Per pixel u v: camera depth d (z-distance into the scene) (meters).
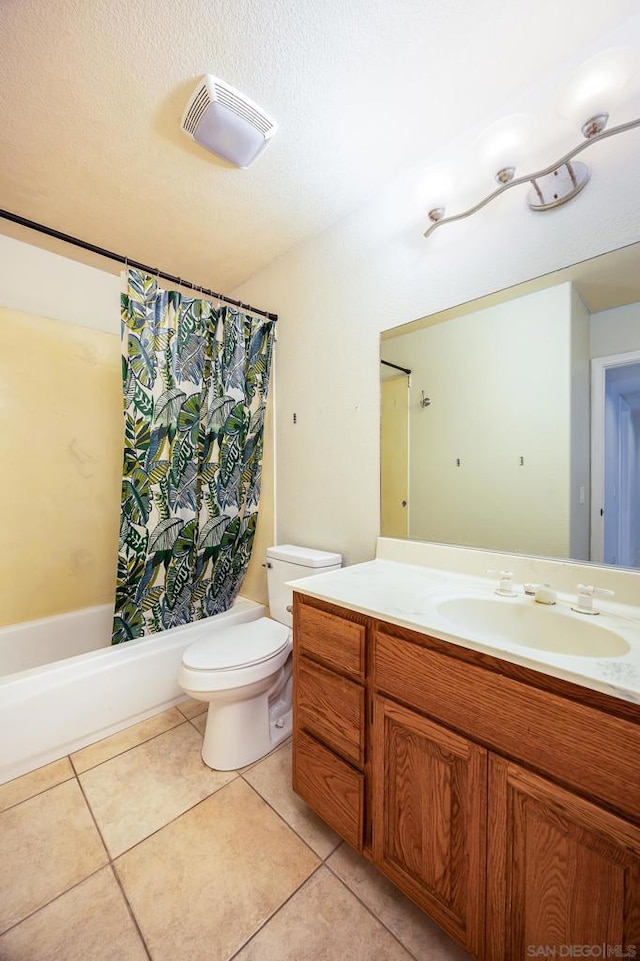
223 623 1.97
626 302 1.03
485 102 1.20
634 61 0.90
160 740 1.57
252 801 1.27
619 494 1.05
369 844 0.99
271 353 2.08
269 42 1.02
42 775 1.37
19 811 1.22
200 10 0.94
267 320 2.06
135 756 1.47
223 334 1.90
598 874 0.63
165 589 1.81
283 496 2.05
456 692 0.82
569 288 1.12
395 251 1.53
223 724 1.43
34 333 1.95
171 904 0.96
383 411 1.59
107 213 1.69
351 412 1.71
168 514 1.75
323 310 1.82
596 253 1.07
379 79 1.12
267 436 2.15
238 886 1.00
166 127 1.26
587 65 0.91
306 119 1.24
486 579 1.26
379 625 0.97
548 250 1.15
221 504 1.97
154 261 2.06
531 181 1.11
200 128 1.23
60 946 0.87
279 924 0.92
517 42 1.04
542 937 0.69
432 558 1.41
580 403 1.11
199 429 1.86
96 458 2.18
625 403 1.04
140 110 1.20
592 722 0.64
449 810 0.82
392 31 1.01
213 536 1.96
